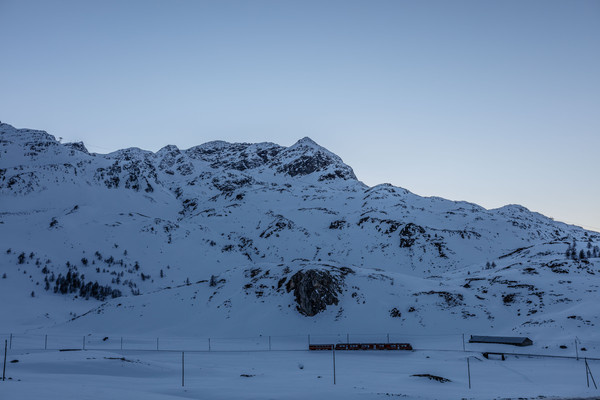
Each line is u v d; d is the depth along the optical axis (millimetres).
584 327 91375
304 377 65188
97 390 45188
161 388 52062
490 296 124062
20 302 179750
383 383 59312
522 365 75312
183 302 145375
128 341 112250
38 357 69062
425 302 123500
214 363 81312
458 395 50688
